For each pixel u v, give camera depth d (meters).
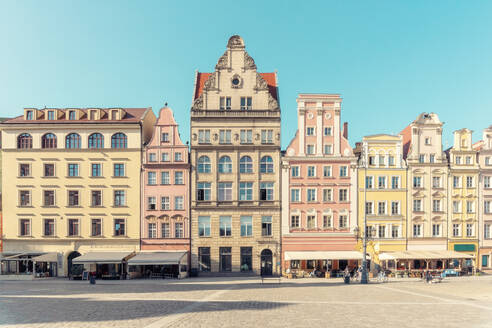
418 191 61.25
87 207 59.62
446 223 61.28
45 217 59.53
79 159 60.16
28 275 55.91
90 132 60.38
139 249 59.25
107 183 59.88
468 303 29.00
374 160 61.44
